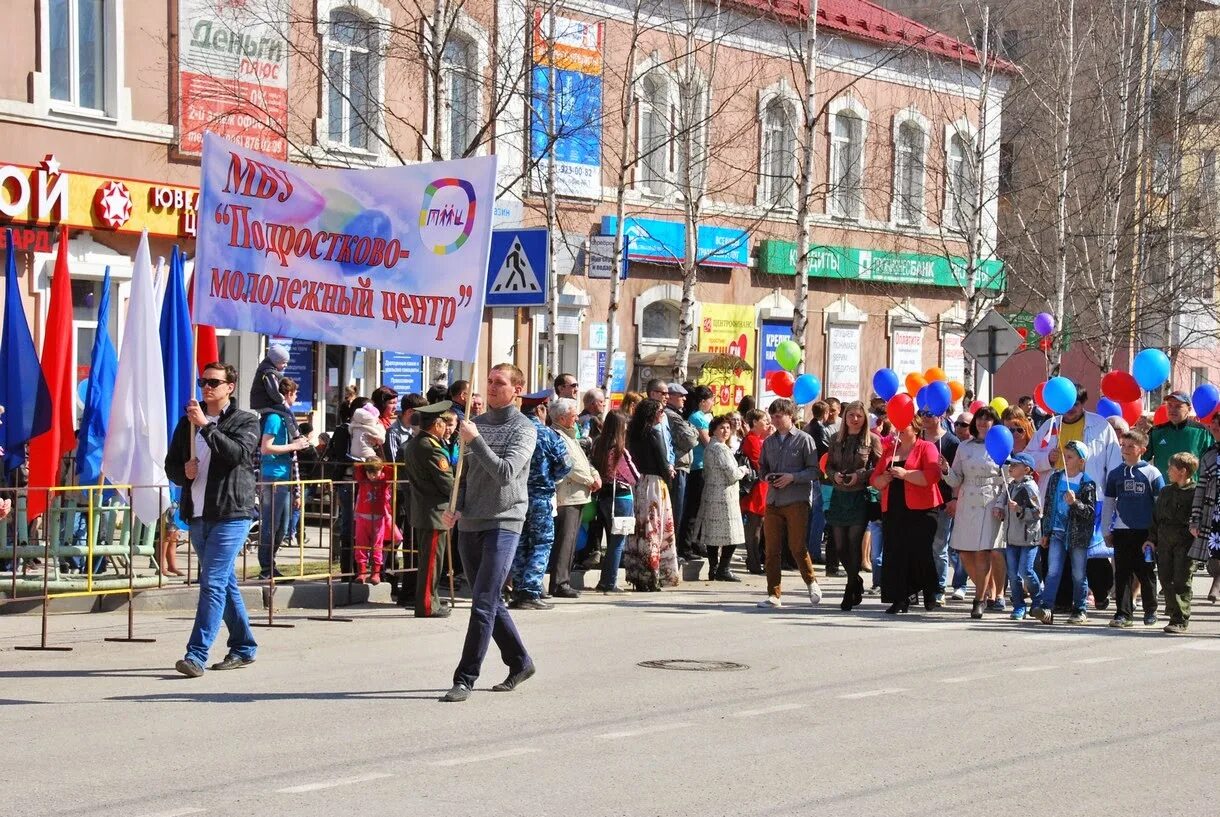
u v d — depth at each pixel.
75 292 20.88
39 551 12.98
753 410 19.03
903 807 7.28
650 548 16.78
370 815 6.92
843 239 33.34
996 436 15.15
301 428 21.86
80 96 20.88
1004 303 37.25
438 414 13.95
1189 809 7.42
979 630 14.32
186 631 12.73
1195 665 12.29
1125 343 35.00
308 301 12.20
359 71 23.88
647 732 8.94
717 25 27.92
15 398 13.38
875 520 17.59
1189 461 14.49
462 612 14.52
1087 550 15.15
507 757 8.19
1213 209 34.91
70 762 7.95
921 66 34.50
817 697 10.25
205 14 21.89
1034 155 35.19
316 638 12.64
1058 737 9.09
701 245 29.72
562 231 22.70
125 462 13.26
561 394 17.25
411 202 12.04
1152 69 33.59
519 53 24.83
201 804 7.07
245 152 12.13
